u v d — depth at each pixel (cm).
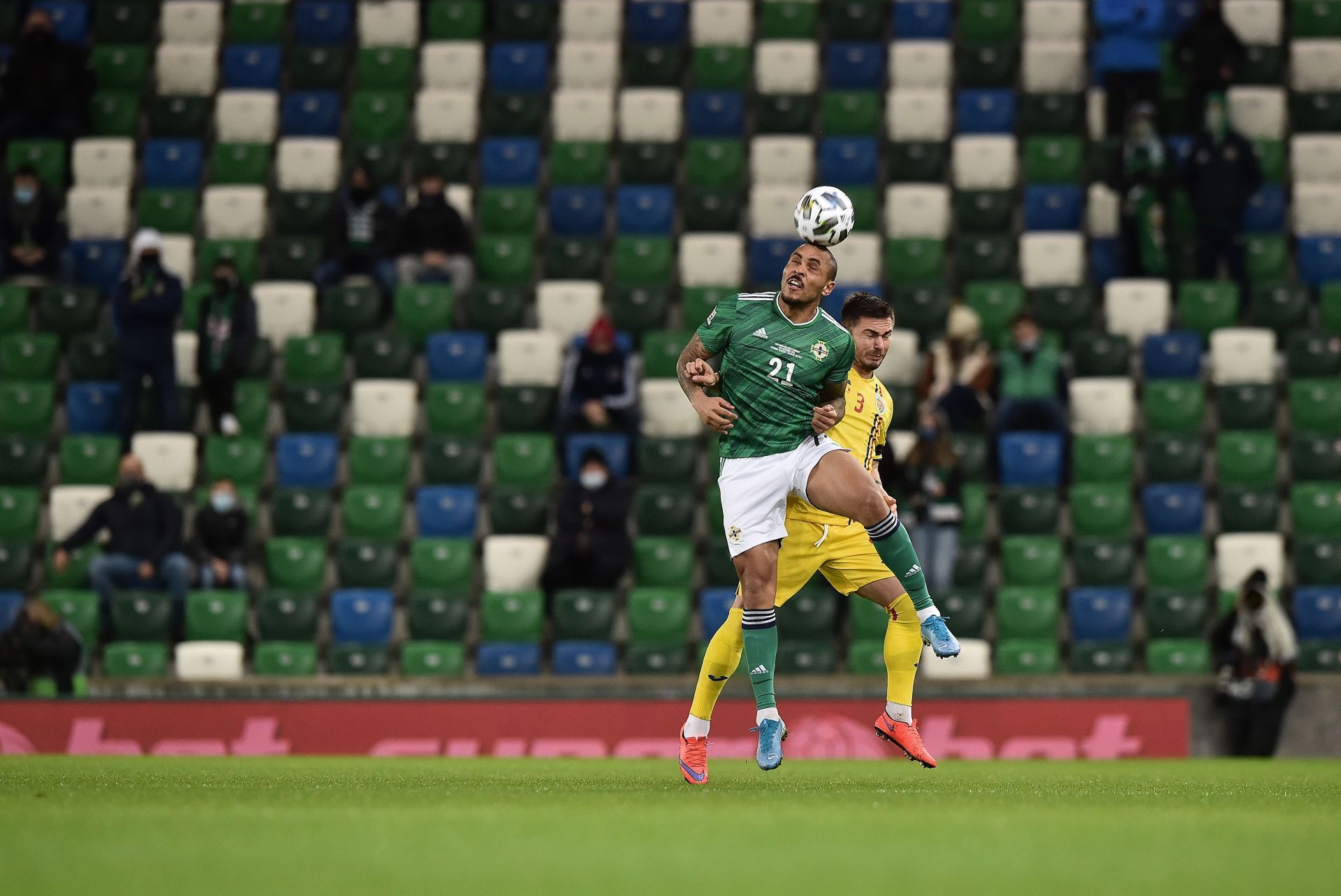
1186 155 6806
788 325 2522
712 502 5912
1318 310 6675
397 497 6019
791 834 1673
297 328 6594
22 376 6488
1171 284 6750
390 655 5628
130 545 5572
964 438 6038
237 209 7019
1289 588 5759
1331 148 7050
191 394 6338
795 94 7400
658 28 7744
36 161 7106
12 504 5997
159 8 7819
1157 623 5641
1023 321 6088
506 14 7794
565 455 6050
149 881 1273
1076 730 4891
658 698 4875
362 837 1609
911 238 6812
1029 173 7112
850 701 4834
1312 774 3603
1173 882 1322
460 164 7231
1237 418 6250
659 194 7069
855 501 2562
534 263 7006
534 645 5544
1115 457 6081
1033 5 7569
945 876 1349
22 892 1215
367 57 7662
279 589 5831
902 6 7719
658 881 1304
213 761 4209
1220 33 6762
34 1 7675
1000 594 5634
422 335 6600
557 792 2392
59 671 5019
